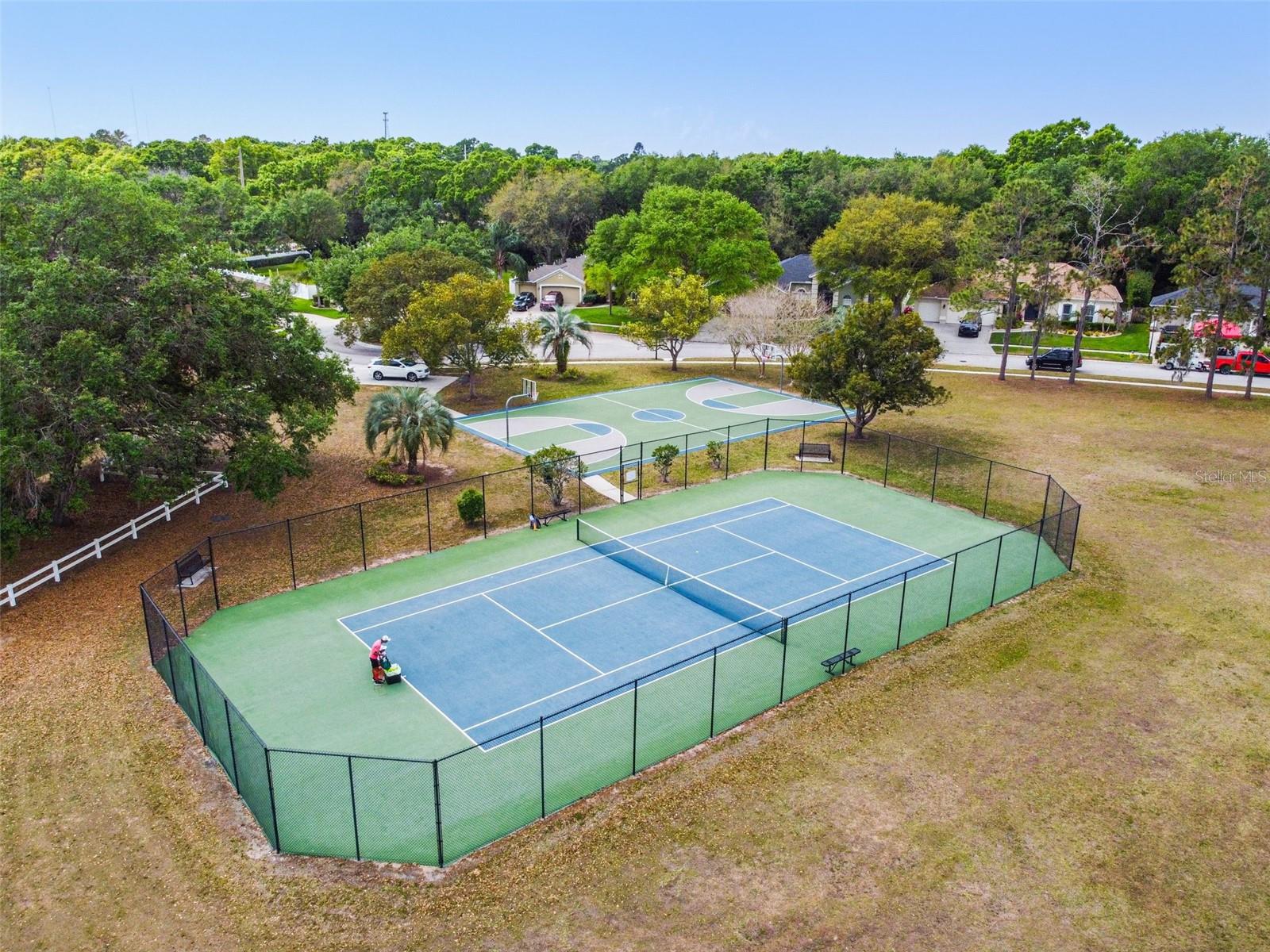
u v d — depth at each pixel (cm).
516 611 2959
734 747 2219
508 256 10725
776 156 15300
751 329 6800
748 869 1805
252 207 11694
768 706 2409
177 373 3603
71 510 3067
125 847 1845
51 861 1805
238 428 3472
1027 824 1947
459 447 4872
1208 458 4659
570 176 11844
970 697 2452
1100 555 3416
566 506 3966
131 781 2056
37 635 2720
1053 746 2234
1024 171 10850
